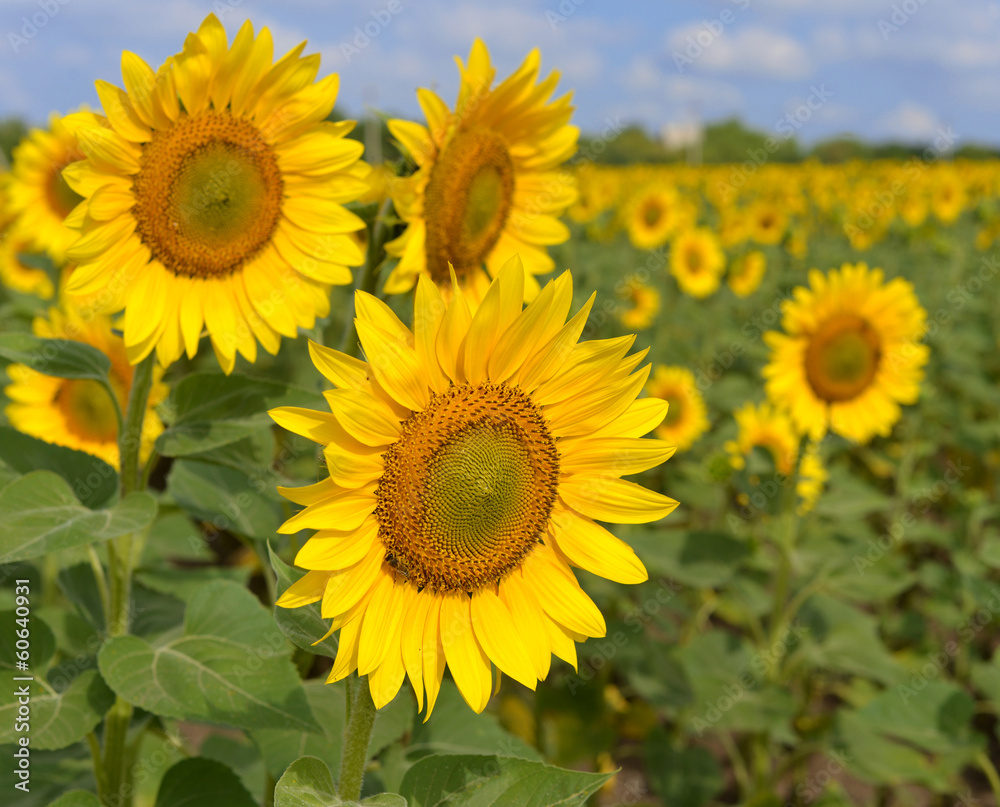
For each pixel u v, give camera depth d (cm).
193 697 63
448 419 57
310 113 71
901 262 383
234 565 154
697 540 114
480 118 83
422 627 57
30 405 92
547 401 60
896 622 149
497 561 58
